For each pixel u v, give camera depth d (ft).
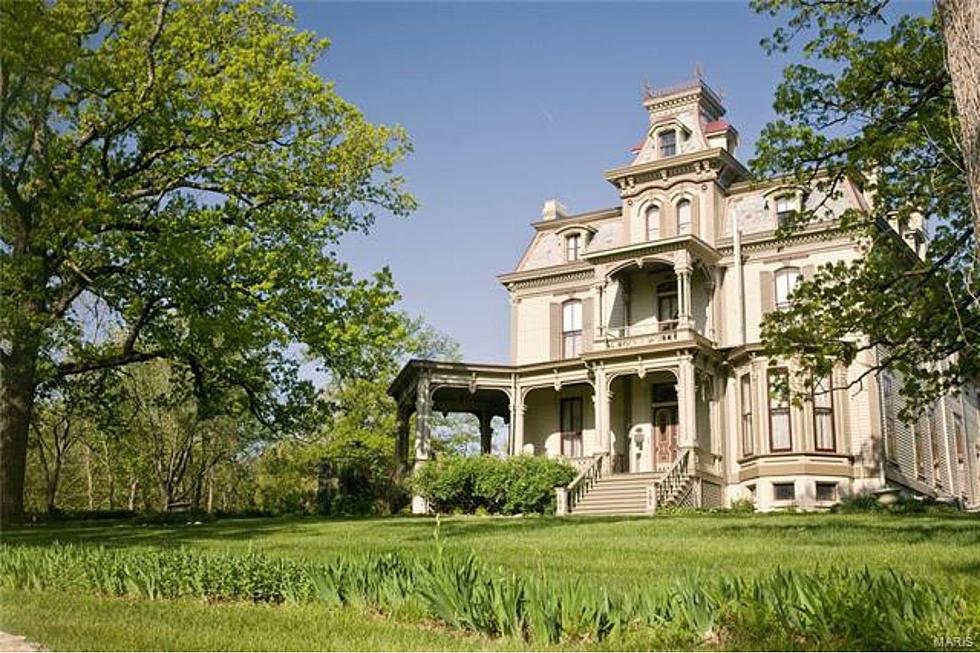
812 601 22.38
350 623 25.99
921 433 111.65
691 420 102.32
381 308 82.28
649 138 119.44
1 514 70.79
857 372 99.25
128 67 74.28
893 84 51.70
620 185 120.57
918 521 65.16
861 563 40.60
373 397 159.22
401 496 114.62
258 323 75.66
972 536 52.60
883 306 51.47
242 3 84.23
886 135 50.62
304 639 23.57
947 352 52.06
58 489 193.98
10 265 63.77
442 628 25.75
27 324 65.10
